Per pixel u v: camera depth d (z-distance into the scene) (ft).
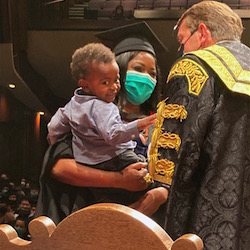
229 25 5.13
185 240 2.23
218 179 4.26
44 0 9.83
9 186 9.96
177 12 9.23
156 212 4.91
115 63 4.79
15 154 10.47
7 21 9.73
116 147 4.69
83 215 2.46
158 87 6.04
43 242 2.56
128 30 5.92
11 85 10.41
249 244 4.26
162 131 4.45
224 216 4.17
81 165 4.73
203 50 4.77
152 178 4.46
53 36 9.92
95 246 2.43
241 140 4.34
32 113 10.59
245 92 4.37
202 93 4.41
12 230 2.73
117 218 2.39
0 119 10.53
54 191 4.91
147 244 2.33
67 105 4.95
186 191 4.36
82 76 4.77
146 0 9.50
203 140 4.37
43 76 10.38
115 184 4.61
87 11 9.82
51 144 5.07
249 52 4.95
